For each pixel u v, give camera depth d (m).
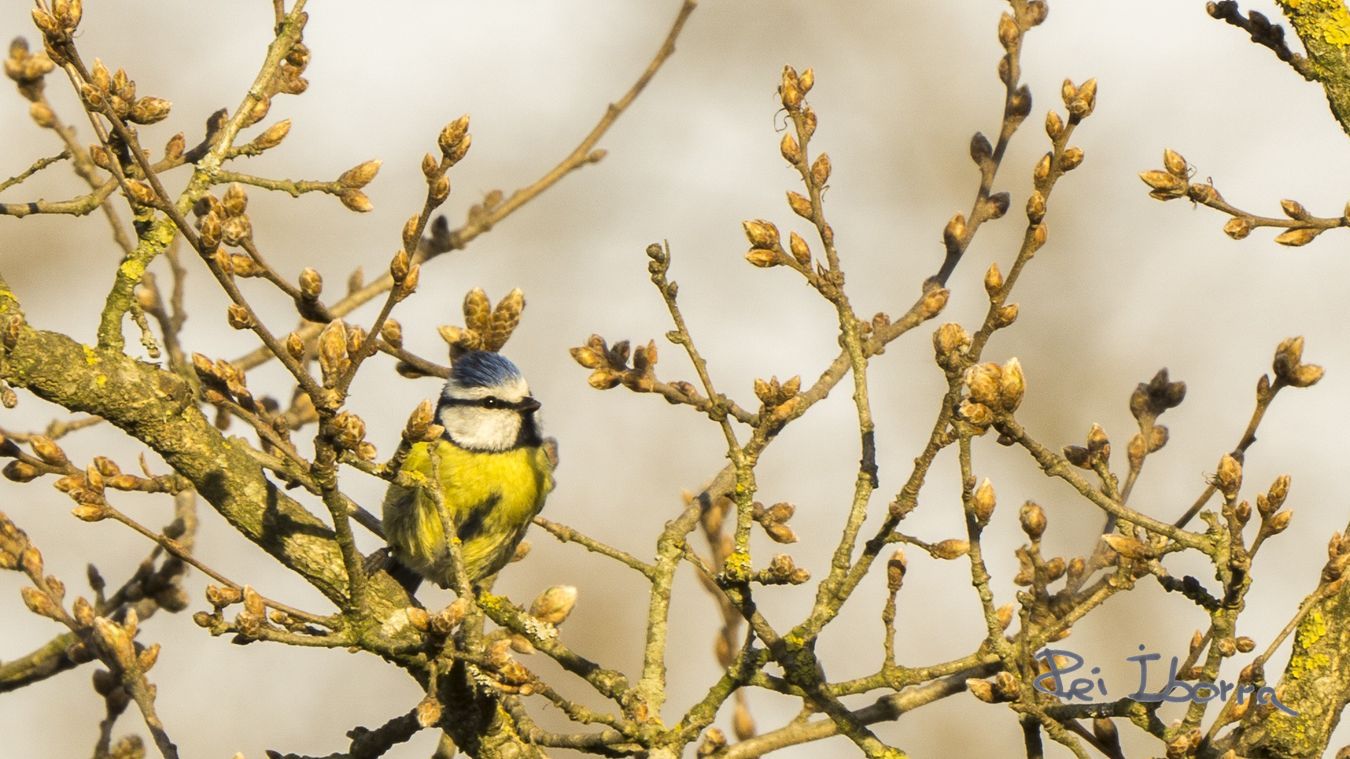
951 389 7.54
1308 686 8.01
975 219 10.44
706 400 9.03
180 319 11.80
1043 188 7.65
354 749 9.26
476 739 9.01
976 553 7.65
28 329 8.52
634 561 9.27
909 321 9.97
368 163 9.14
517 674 7.34
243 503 9.17
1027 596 7.63
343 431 7.29
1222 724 7.02
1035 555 8.70
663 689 8.90
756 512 9.84
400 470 7.54
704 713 8.24
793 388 8.38
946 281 10.34
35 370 8.49
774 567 8.21
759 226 8.30
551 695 8.10
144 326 9.00
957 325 7.49
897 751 8.21
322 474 7.38
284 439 8.90
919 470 7.69
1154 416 9.42
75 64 8.16
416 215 7.16
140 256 8.98
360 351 7.24
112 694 10.20
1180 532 7.29
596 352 9.15
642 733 8.17
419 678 8.97
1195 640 7.56
